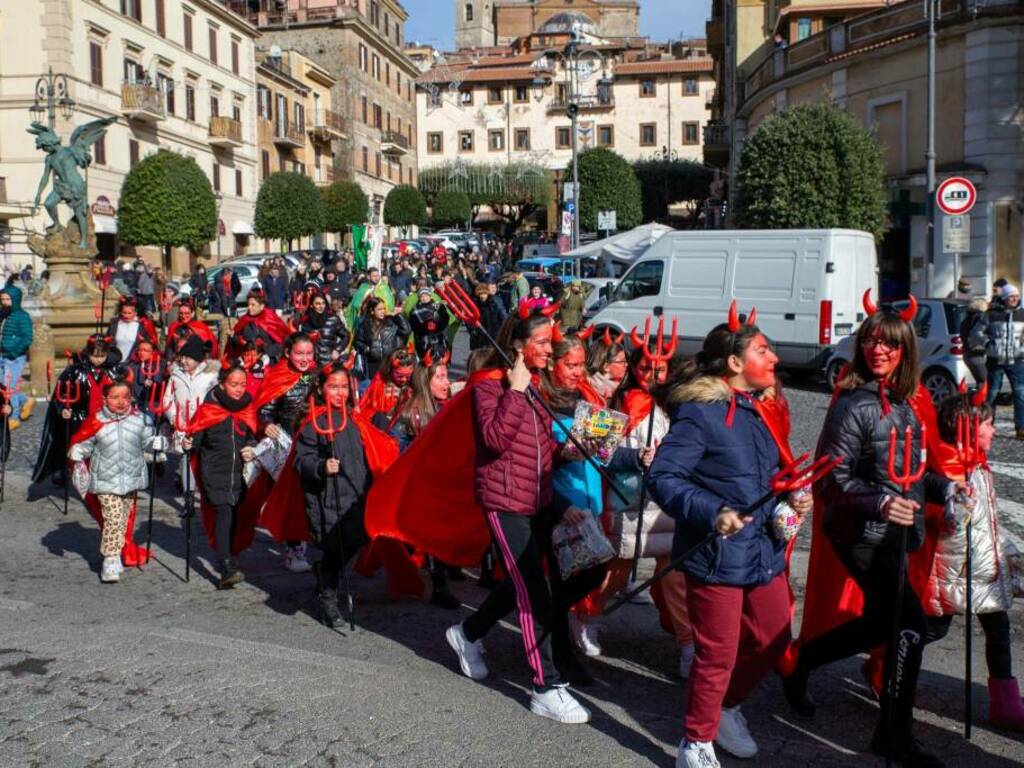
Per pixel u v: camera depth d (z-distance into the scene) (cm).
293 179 5047
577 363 542
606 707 508
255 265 3388
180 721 485
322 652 590
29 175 3728
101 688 527
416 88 8669
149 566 796
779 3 3650
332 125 6425
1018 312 1299
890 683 434
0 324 1373
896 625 419
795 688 495
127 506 773
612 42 9300
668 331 1927
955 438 474
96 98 3922
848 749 460
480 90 8800
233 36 5209
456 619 662
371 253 3291
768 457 429
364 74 7050
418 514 583
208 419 728
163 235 3800
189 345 967
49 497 1053
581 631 584
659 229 2869
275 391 781
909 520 408
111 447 748
